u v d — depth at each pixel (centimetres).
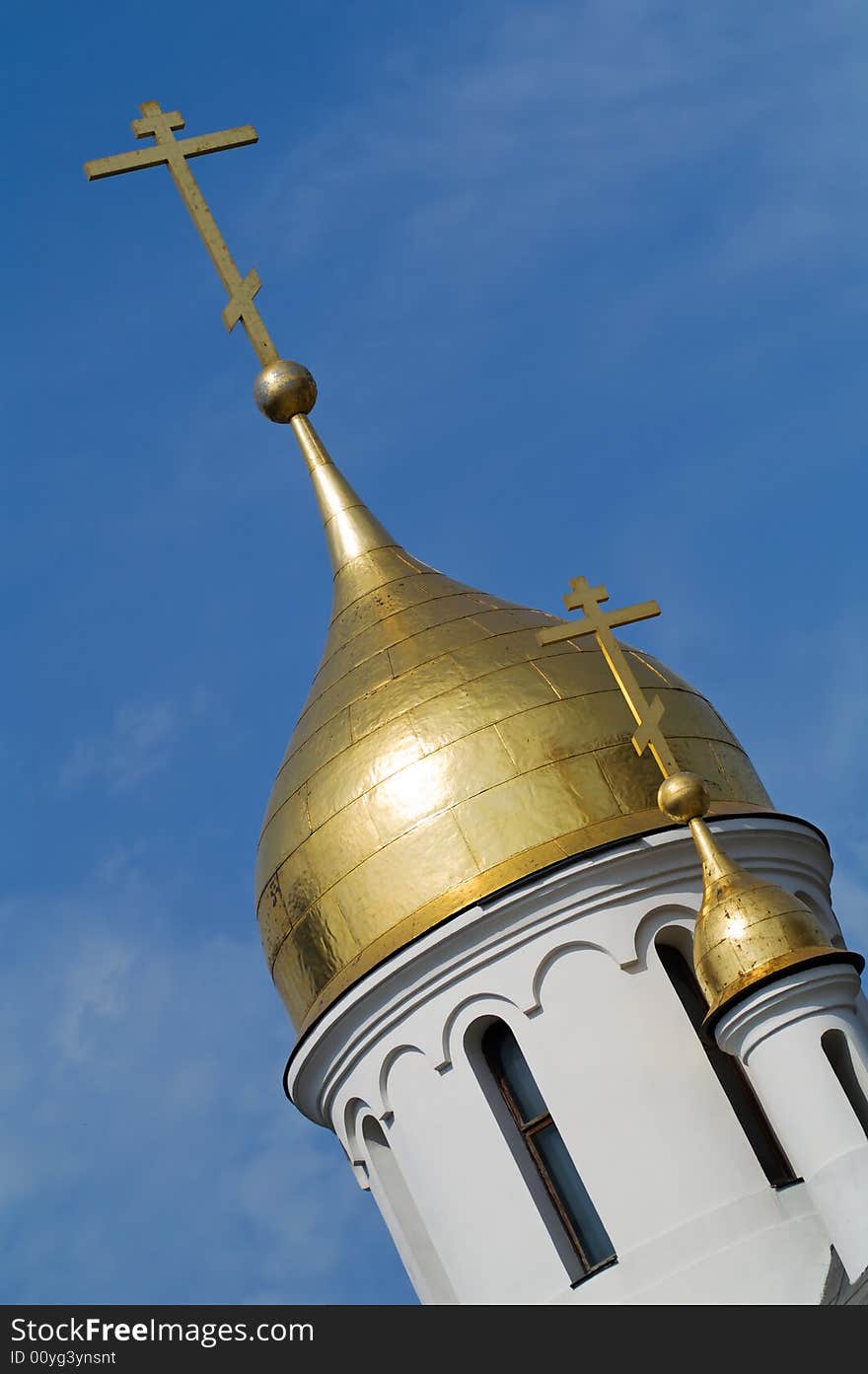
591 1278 2211
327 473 2769
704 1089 2252
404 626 2555
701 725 2502
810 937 2081
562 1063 2278
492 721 2405
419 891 2355
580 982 2297
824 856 2484
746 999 2056
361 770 2428
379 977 2341
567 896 2305
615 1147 2241
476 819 2356
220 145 2792
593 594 2405
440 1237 2311
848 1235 1984
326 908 2416
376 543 2706
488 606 2573
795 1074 2038
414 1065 2348
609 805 2352
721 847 2306
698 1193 2209
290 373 2792
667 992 2289
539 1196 2273
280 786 2530
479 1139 2298
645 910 2309
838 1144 2006
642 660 2538
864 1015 2097
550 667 2455
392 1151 2414
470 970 2322
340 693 2523
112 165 2748
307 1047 2422
